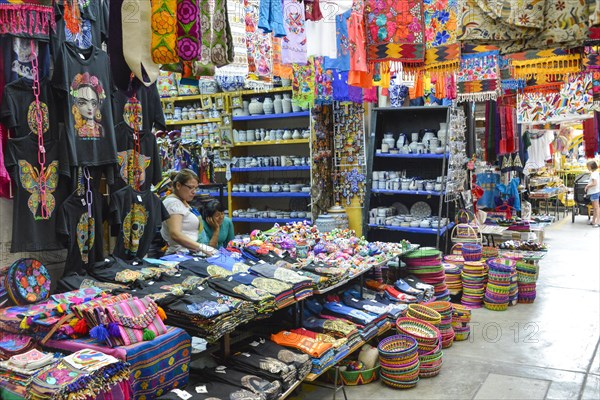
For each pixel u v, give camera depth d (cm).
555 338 504
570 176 1571
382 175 767
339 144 790
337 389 367
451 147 709
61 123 301
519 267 632
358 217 791
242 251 414
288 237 464
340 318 408
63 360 226
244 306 298
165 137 551
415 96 618
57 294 285
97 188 331
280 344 345
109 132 324
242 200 836
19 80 279
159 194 474
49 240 300
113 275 317
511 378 413
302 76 482
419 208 782
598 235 1144
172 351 262
